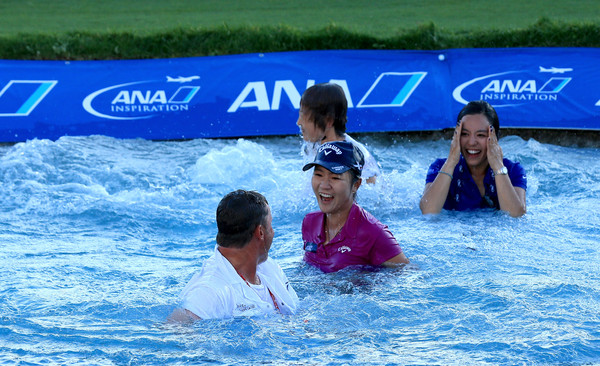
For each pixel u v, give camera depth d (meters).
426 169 24.98
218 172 24.09
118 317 12.93
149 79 29.98
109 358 11.25
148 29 34.47
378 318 12.73
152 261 16.83
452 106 29.86
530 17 38.75
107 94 29.75
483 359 11.17
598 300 13.51
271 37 32.91
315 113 19.08
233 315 12.19
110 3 48.91
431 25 33.19
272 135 30.44
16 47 32.34
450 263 15.63
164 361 11.12
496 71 29.88
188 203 21.97
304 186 20.97
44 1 49.56
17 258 16.67
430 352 11.44
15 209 21.09
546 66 29.66
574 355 11.31
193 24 36.81
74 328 12.41
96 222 20.06
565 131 29.94
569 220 19.12
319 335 12.00
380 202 20.20
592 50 29.66
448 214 19.61
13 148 27.41
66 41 32.75
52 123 29.39
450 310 13.03
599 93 29.30
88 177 24.33
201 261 16.81
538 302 13.41
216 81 30.11
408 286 14.09
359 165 14.70
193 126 29.95
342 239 14.79
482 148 19.11
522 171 19.86
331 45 32.66
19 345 11.70
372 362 11.05
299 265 15.45
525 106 29.52
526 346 11.59
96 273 15.66
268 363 11.02
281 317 12.54
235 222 12.04
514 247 16.83
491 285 14.23
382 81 30.00
